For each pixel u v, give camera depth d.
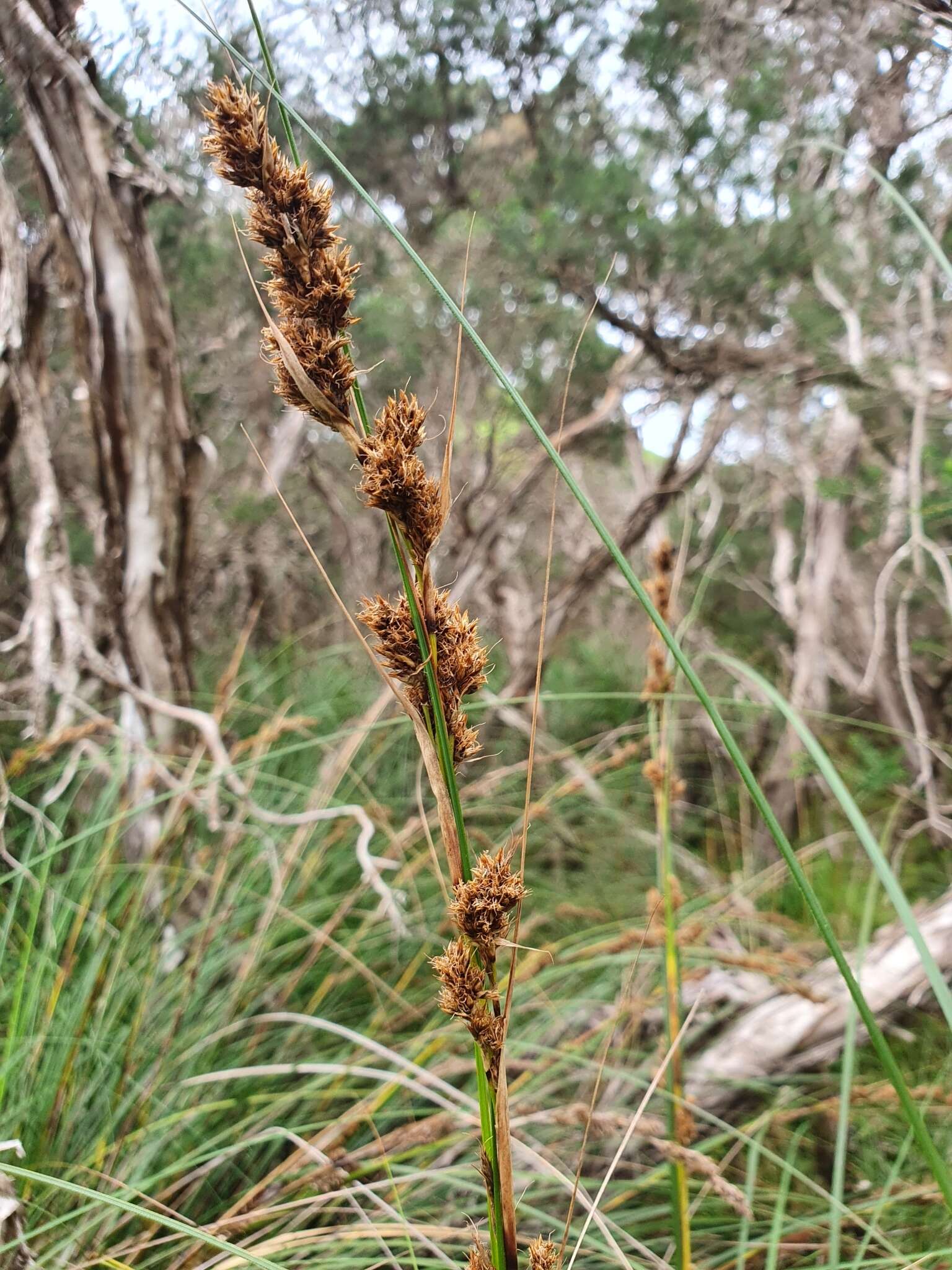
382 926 1.02
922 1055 0.88
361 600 0.28
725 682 1.76
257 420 1.90
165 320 1.05
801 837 1.42
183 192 1.05
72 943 0.79
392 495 0.27
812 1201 0.66
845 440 1.56
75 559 1.64
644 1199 0.73
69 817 1.12
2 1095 0.61
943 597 1.38
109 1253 0.58
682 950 0.83
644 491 1.81
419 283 1.59
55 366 1.62
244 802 0.88
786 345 1.38
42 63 0.93
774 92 1.23
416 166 1.50
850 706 1.80
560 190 1.33
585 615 2.18
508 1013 0.28
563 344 1.56
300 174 0.27
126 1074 0.71
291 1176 0.69
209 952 0.91
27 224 1.36
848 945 0.93
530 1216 0.67
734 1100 0.80
